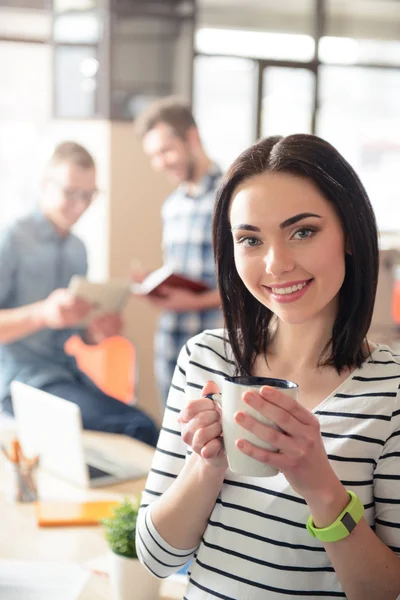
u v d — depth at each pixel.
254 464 0.95
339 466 1.09
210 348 1.26
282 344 1.20
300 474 0.96
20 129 5.46
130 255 4.81
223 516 1.13
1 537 1.65
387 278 4.65
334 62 5.92
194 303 3.27
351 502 1.01
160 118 3.38
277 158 1.05
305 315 1.07
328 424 1.11
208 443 1.01
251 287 1.10
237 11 5.59
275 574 1.09
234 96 5.70
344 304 1.14
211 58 5.59
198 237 3.42
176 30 4.74
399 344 4.48
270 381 0.99
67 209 3.14
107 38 4.53
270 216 1.04
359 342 1.14
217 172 3.47
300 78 5.80
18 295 3.15
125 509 1.41
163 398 3.64
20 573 1.42
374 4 5.89
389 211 6.76
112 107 4.63
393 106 6.21
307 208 1.04
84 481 1.95
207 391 1.07
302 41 5.78
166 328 3.56
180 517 1.13
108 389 3.26
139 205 4.79
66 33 4.55
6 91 5.34
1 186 5.57
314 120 5.86
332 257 1.06
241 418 0.93
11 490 1.86
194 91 4.84
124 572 1.35
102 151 4.70
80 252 3.29
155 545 1.15
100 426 2.62
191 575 1.17
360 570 1.01
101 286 2.93
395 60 6.06
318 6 5.68
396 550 1.07
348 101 6.10
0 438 2.38
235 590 1.11
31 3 5.06
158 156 3.43
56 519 1.72
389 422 1.09
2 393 2.96
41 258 3.16
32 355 3.01
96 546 1.61
